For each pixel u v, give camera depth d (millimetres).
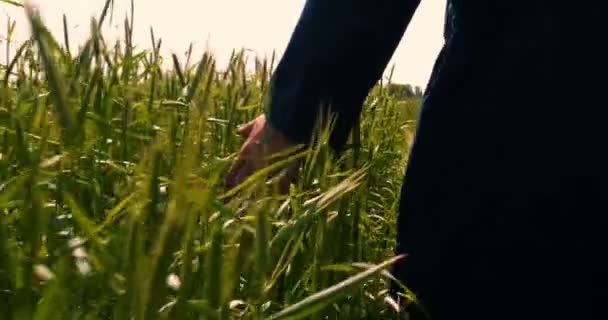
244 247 707
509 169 1338
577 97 1300
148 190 649
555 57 1311
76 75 1107
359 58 1422
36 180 725
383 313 1510
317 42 1422
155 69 1619
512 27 1358
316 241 1260
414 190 1445
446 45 1494
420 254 1430
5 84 1331
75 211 787
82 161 1219
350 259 1472
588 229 1311
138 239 571
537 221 1332
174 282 704
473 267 1380
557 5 1330
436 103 1420
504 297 1373
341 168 1838
